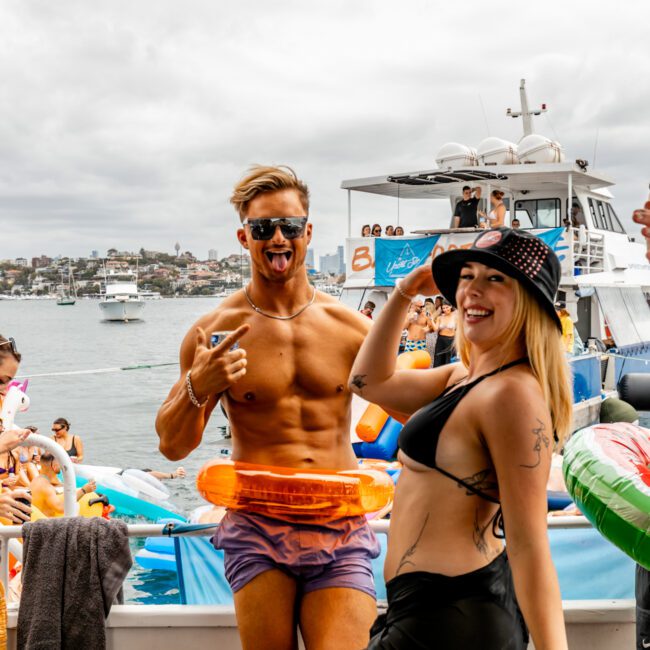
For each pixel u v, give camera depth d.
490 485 2.46
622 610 3.62
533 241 2.52
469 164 17.91
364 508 3.22
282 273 3.38
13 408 5.46
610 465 2.76
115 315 86.06
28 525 3.79
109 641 3.79
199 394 3.09
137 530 3.78
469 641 2.39
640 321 19.06
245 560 3.22
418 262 17.33
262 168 3.46
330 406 3.47
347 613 3.15
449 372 2.92
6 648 3.80
